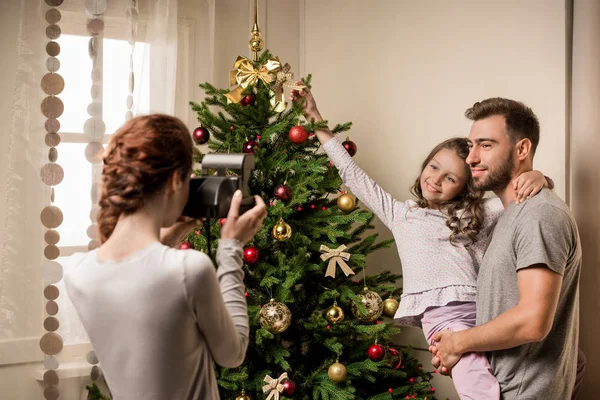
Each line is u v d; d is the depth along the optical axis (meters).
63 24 2.41
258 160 2.09
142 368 1.06
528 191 1.60
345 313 2.29
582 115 2.12
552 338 1.59
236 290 1.17
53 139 2.34
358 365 2.15
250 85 2.16
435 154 2.08
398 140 2.80
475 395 1.62
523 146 1.68
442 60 2.65
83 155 2.44
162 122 1.11
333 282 2.28
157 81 2.52
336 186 2.24
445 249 2.00
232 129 2.17
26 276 2.33
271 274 2.13
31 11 2.34
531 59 2.38
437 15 2.66
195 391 1.11
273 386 2.00
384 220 2.18
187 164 1.12
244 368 2.04
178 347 1.06
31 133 2.34
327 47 3.06
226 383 2.03
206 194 1.16
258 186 2.15
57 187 2.40
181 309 1.04
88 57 2.45
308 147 2.33
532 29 2.37
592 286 2.10
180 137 1.11
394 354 2.27
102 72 2.41
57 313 2.36
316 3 3.09
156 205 1.11
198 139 2.14
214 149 2.20
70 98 2.43
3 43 2.37
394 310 2.22
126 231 1.09
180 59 2.73
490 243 1.68
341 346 2.07
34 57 2.34
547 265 1.49
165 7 2.54
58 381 2.34
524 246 1.53
